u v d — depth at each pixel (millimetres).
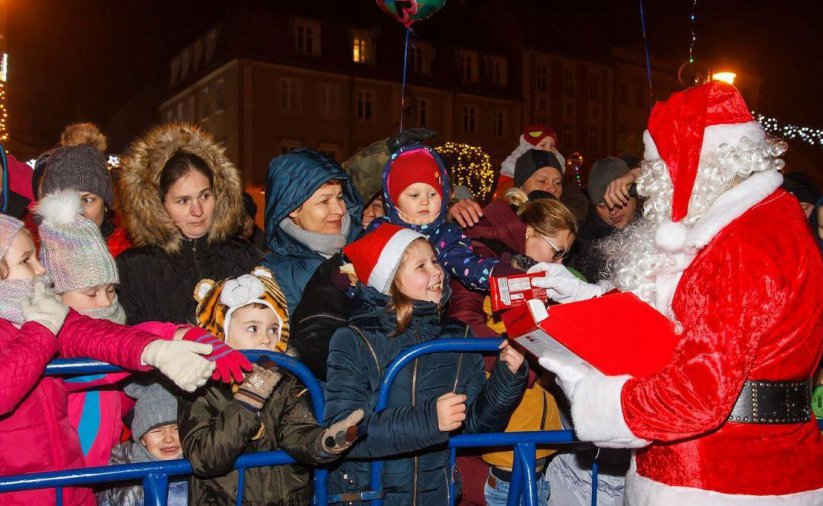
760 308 1798
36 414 2271
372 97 29703
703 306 1858
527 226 3404
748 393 1902
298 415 2412
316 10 29406
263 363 2312
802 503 1903
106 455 2564
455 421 2246
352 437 2062
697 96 2055
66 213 2555
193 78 30859
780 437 1906
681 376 1808
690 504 1916
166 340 2141
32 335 2131
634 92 36250
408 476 2457
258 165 27656
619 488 3127
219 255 3305
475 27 33594
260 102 27844
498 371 2531
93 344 2209
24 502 2203
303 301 2873
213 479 2379
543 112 33781
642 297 2150
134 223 3205
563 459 3260
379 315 2555
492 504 3076
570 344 1981
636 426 1865
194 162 3201
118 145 34344
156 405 2562
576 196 5285
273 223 3371
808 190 4695
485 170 22453
